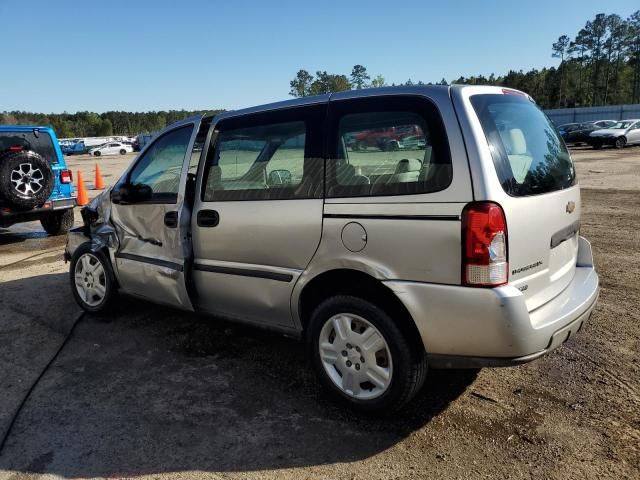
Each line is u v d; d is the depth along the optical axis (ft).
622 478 8.38
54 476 8.83
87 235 16.30
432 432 9.77
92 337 14.66
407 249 9.14
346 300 10.09
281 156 11.02
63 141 210.59
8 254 26.27
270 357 13.10
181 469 8.95
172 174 13.29
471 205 8.53
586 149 90.38
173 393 11.46
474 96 9.30
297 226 10.57
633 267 19.56
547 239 9.70
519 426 9.85
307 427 10.05
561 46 357.41
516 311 8.50
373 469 8.80
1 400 11.38
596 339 13.46
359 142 9.87
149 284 14.02
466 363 9.12
